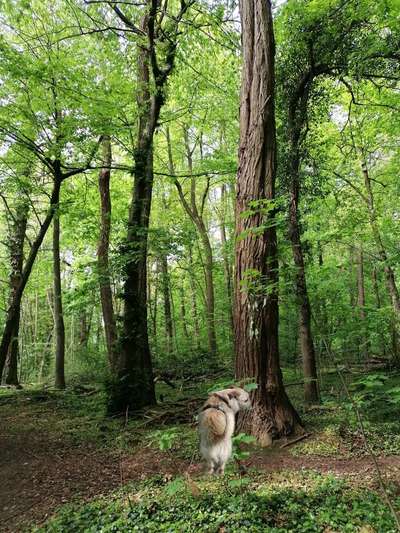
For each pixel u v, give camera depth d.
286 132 10.34
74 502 5.35
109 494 5.44
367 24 9.51
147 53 12.00
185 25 12.81
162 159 23.20
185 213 25.77
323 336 4.22
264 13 7.18
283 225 7.11
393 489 4.57
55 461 7.18
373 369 13.34
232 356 17.95
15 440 8.55
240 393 4.00
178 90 17.39
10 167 12.49
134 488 5.48
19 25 11.43
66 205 12.51
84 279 15.48
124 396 10.31
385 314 11.29
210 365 17.36
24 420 10.39
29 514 5.21
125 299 11.04
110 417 10.04
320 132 11.58
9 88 10.50
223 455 3.74
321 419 7.76
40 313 31.52
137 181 11.78
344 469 5.47
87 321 29.20
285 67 10.11
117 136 12.45
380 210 14.06
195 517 4.18
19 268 17.45
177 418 9.34
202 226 21.64
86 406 12.01
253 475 5.39
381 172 15.12
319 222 13.49
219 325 21.25
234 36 12.54
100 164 14.21
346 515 3.95
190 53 13.11
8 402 12.67
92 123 10.70
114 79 11.62
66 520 4.64
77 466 6.83
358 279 17.33
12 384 16.89
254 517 3.95
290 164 9.95
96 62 11.98
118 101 11.66
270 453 6.34
